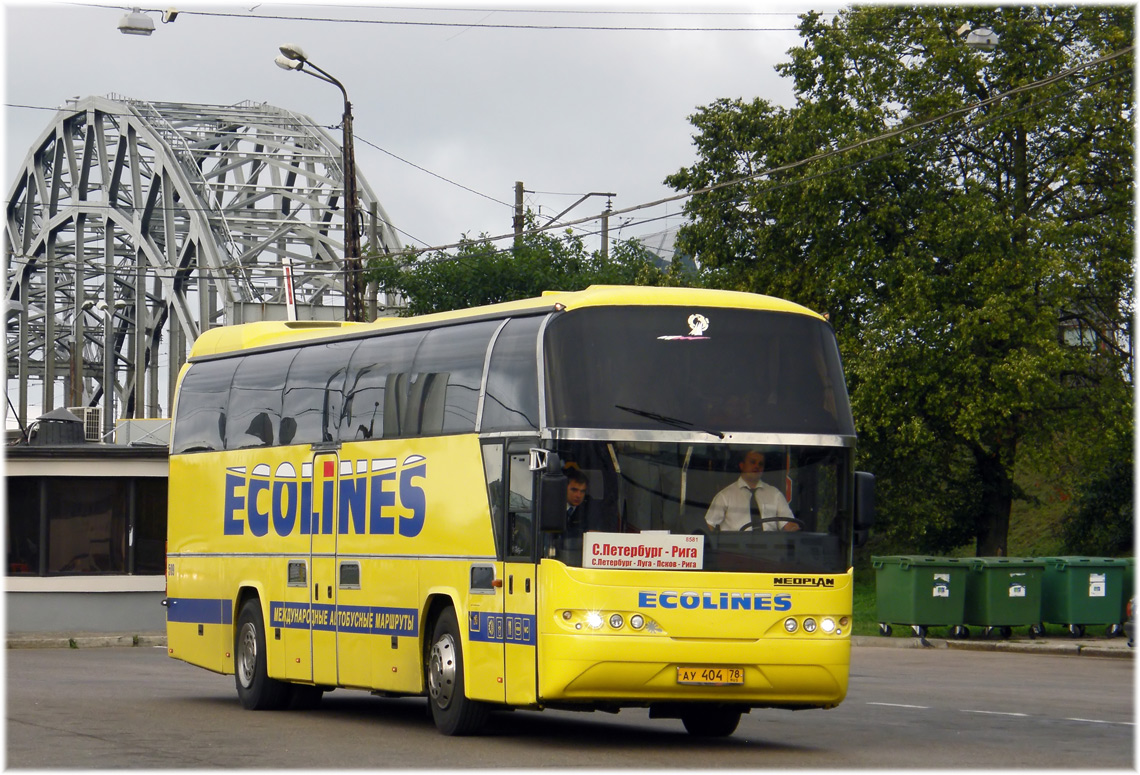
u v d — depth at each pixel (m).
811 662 14.34
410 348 17.31
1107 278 43.62
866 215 45.69
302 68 40.94
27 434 51.72
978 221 42.41
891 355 42.91
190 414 22.20
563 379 14.43
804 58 46.84
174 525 22.36
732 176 50.78
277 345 20.44
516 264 65.75
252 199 99.19
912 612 33.53
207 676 26.70
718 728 15.99
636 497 14.19
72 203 106.44
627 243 70.31
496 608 14.98
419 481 16.59
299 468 19.16
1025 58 43.53
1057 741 15.47
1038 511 57.34
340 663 17.92
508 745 14.89
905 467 46.62
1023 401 41.66
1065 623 33.72
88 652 35.25
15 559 40.16
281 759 13.51
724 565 14.27
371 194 95.62
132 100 104.25
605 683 14.00
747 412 14.61
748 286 49.38
